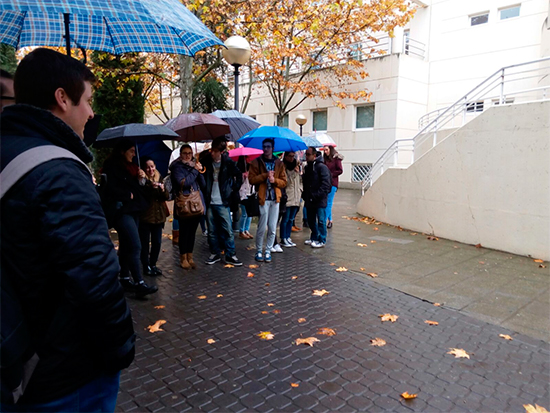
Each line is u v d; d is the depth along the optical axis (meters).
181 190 5.47
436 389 2.84
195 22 2.58
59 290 1.25
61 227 1.16
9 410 1.26
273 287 5.04
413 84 16.16
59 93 1.35
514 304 4.43
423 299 4.60
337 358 3.28
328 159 8.81
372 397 2.75
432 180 8.02
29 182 1.16
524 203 6.39
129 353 1.35
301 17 13.43
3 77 1.43
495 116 6.70
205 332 3.78
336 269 5.81
